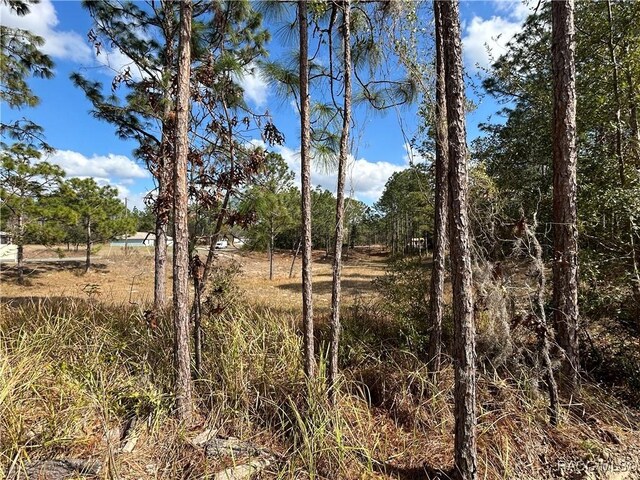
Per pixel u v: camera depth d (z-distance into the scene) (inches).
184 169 107.8
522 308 120.3
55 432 90.0
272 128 128.4
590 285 143.7
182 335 107.4
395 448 103.7
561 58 130.8
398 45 110.3
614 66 153.9
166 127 144.7
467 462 86.9
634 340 145.5
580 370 132.3
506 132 240.8
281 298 371.6
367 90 132.9
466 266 86.5
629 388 133.3
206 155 128.5
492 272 118.6
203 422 107.0
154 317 134.7
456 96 84.1
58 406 99.1
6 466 80.4
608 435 111.3
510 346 123.0
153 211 135.9
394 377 128.2
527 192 198.7
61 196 459.8
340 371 131.3
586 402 123.0
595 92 163.6
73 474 81.0
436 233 134.6
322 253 1163.9
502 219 139.3
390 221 1021.8
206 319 146.3
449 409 115.3
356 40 129.0
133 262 690.8
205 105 125.5
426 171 193.0
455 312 88.3
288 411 108.3
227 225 129.0
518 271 123.7
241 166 126.5
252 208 125.0
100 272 606.5
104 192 663.8
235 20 152.6
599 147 164.9
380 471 94.1
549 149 200.5
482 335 129.3
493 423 107.3
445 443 105.4
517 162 226.8
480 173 142.5
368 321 176.1
